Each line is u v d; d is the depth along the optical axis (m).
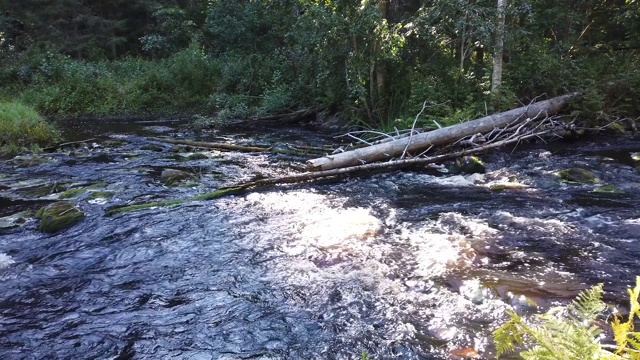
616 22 15.58
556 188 6.96
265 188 7.54
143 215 6.15
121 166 9.29
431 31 11.51
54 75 20.98
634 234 4.95
